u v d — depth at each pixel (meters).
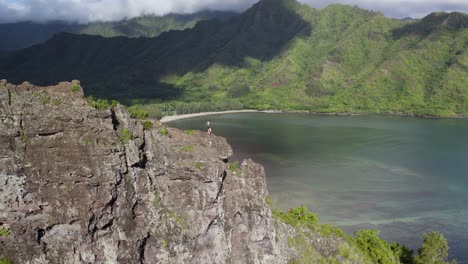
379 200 122.12
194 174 39.88
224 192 43.78
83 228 33.41
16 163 31.45
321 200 120.88
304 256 52.09
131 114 42.78
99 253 34.62
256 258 45.50
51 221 32.47
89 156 33.81
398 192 129.88
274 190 129.25
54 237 32.81
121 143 36.06
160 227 38.56
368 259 60.72
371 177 145.88
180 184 40.12
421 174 151.00
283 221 54.56
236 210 44.56
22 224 31.47
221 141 47.94
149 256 38.16
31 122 32.19
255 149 192.12
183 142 42.94
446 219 109.06
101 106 35.75
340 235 61.78
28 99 32.50
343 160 170.75
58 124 33.00
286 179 141.62
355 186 134.88
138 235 37.00
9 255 31.05
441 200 123.31
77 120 33.66
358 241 66.06
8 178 31.16
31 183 31.97
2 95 31.58
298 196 123.88
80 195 33.41
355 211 113.00
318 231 59.12
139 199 37.69
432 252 69.25
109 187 34.47
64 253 32.97
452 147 199.38
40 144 32.38
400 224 105.38
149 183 38.59
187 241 39.34
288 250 50.50
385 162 168.12
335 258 56.22
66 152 33.09
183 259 39.22
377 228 102.50
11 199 31.23
